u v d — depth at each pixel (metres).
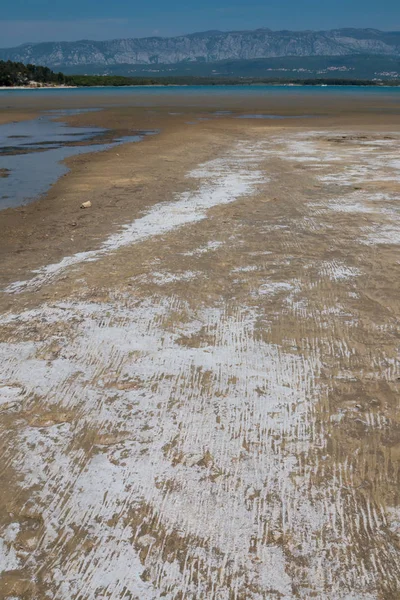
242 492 3.06
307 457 3.32
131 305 5.35
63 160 15.20
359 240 7.18
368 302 5.34
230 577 2.57
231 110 36.56
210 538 2.78
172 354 4.46
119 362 4.36
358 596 2.48
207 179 11.45
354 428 3.56
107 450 3.41
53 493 3.09
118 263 6.50
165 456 3.35
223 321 5.00
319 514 2.91
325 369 4.23
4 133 23.11
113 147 17.75
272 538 2.77
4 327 4.96
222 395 3.93
